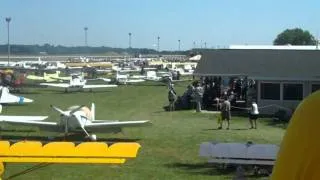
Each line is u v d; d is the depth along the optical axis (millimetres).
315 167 1853
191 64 110062
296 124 1923
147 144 21422
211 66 36000
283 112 30016
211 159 13336
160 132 25156
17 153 4105
